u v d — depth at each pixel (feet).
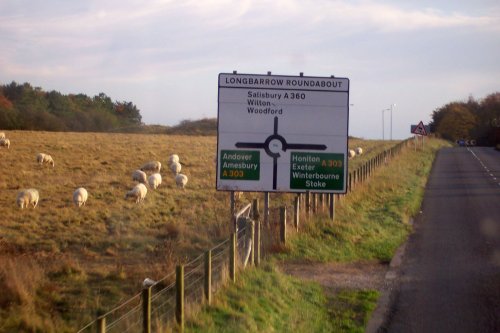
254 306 35.86
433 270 50.03
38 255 48.34
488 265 51.49
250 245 44.50
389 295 42.50
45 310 36.50
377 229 67.56
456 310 38.34
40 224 60.95
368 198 89.97
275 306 37.11
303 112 62.59
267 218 60.44
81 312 36.24
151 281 38.11
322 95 62.59
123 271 43.78
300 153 62.64
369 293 42.83
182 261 46.93
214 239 55.16
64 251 50.72
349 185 88.53
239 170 62.44
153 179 90.17
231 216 59.98
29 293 38.24
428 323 35.65
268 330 32.55
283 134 62.54
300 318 36.17
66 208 70.38
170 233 57.26
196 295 35.53
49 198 78.23
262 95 62.39
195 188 92.84
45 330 33.24
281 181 62.69
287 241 55.67
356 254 56.34
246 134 62.39
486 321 35.81
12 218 63.41
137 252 50.85
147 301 27.86
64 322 34.65
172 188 91.97
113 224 61.05
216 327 31.50
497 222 75.10
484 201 95.40
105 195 81.97
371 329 34.76
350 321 36.47
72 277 42.68
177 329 30.22
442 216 80.02
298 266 50.88
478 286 44.45
